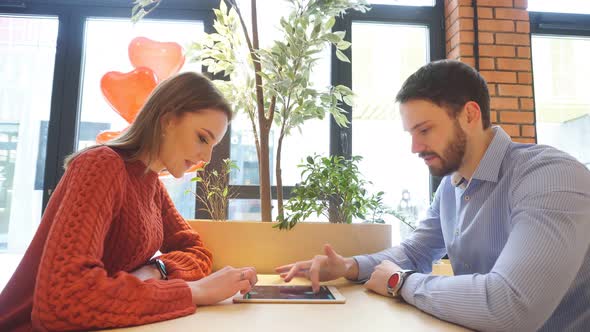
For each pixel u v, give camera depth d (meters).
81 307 0.62
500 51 2.59
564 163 0.80
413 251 1.17
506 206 0.91
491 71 2.58
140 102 2.04
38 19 2.71
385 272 0.91
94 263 0.66
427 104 0.90
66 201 0.71
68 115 2.60
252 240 1.23
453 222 1.10
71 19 2.66
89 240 0.68
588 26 2.86
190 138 0.92
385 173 2.73
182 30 2.77
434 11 2.86
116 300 0.64
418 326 0.66
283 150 2.62
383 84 2.83
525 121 2.56
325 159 1.36
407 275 0.84
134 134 0.93
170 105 0.91
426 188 2.74
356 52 2.85
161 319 0.66
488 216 0.94
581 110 2.86
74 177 0.75
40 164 2.63
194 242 1.17
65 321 0.61
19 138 2.63
